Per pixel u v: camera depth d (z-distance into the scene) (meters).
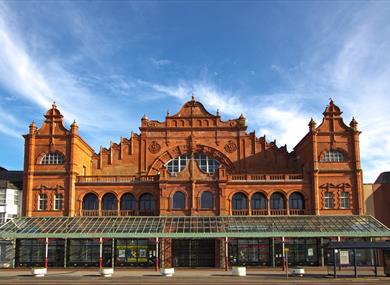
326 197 67.44
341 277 47.03
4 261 64.50
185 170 67.25
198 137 74.12
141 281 43.88
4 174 84.06
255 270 57.25
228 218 65.06
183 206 66.19
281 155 74.12
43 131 69.44
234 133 74.38
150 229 61.91
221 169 67.06
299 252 63.53
